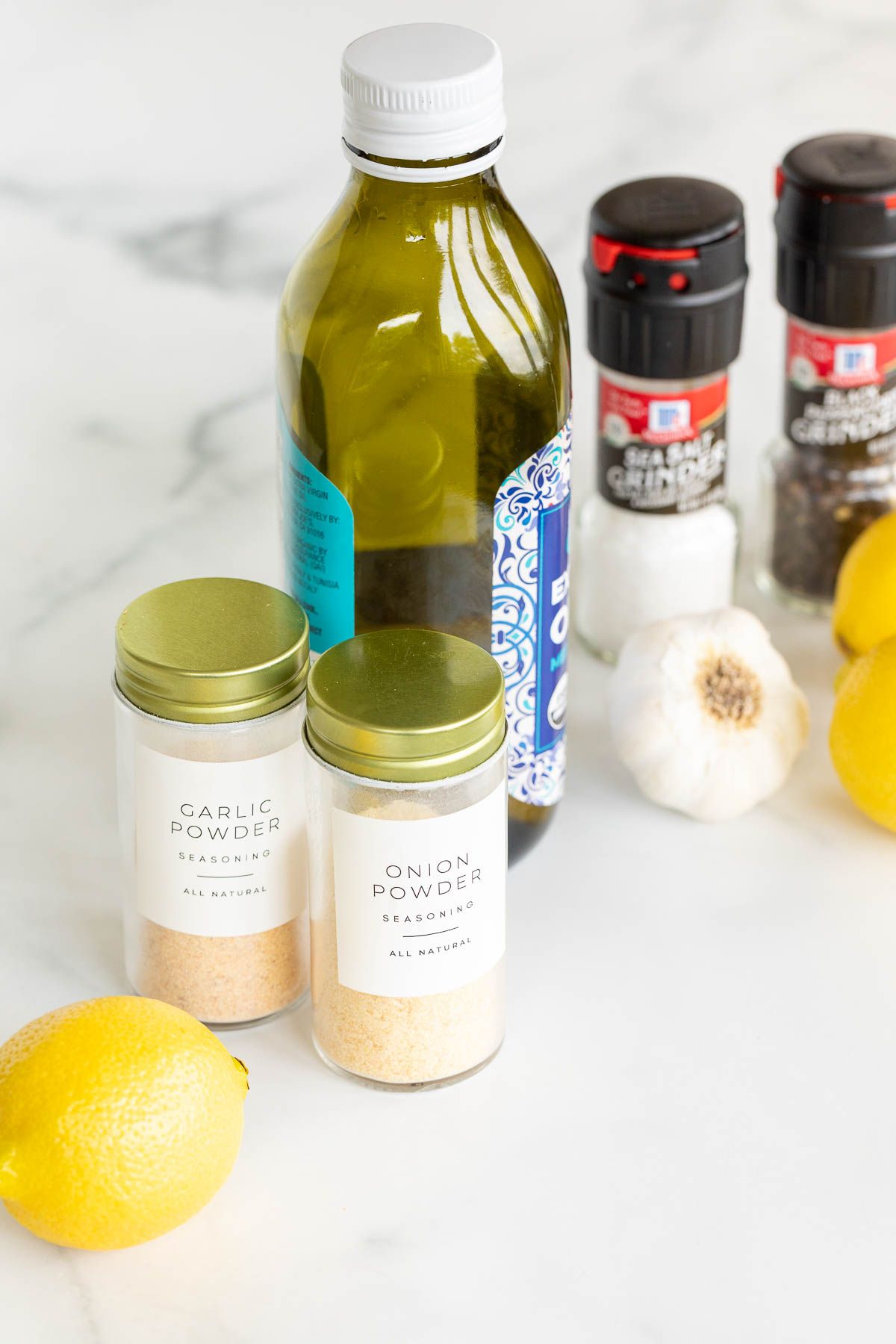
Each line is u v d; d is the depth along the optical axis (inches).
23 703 34.4
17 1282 22.2
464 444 25.4
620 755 30.5
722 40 37.6
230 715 23.5
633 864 29.7
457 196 24.3
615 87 37.5
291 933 26.0
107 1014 22.1
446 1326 21.5
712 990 26.9
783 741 30.5
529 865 29.6
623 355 31.5
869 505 35.3
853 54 38.4
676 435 32.5
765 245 40.3
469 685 23.2
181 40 35.2
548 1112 24.7
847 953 27.7
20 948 27.7
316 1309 21.7
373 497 25.9
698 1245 22.6
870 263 32.5
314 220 37.3
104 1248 21.9
